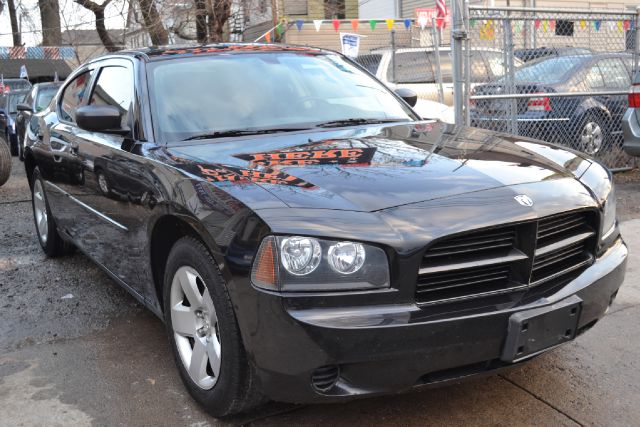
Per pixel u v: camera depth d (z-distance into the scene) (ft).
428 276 8.17
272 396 8.29
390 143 10.89
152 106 11.93
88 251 14.62
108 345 12.46
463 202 8.52
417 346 7.91
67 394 10.57
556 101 27.30
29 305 14.83
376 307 7.91
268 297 7.91
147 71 12.60
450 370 8.48
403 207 8.32
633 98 24.25
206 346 9.48
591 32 28.66
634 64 27.53
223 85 12.67
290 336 7.83
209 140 11.34
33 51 55.77
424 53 35.96
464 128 12.64
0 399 10.46
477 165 9.73
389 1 73.87
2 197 29.66
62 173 15.21
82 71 16.51
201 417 9.75
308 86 13.38
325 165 9.59
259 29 53.01
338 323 7.72
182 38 44.83
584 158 11.16
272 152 10.41
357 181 8.93
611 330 12.48
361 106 13.39
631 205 22.70
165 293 10.51
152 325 13.42
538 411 9.70
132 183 11.08
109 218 12.50
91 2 45.06
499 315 8.22
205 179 9.33
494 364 8.68
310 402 8.14
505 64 25.03
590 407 9.77
